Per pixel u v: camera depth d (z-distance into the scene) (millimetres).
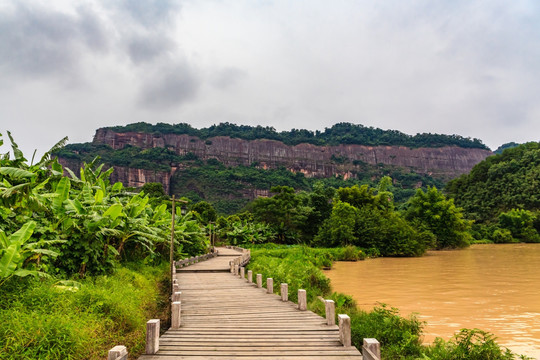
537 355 8773
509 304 14922
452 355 7441
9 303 7223
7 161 12086
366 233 48906
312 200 72125
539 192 86375
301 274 19031
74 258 11633
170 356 5844
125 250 18234
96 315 8023
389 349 8188
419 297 16672
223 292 13336
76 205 11781
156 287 15203
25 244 9211
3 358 5504
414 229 50656
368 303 15305
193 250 30000
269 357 5770
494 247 64062
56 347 6086
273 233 63844
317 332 7352
